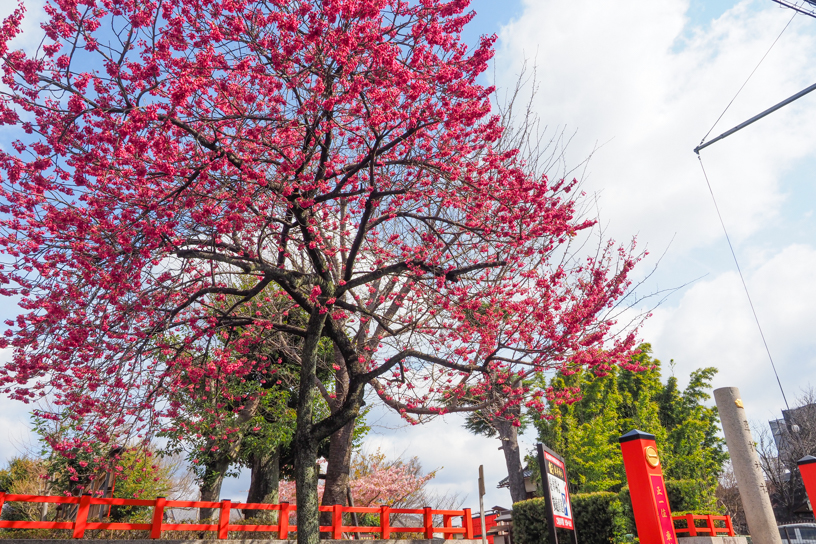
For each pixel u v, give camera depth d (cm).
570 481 2142
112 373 822
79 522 862
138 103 702
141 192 795
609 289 1091
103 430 857
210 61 736
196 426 1177
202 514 1550
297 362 1422
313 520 886
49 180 730
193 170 792
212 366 1048
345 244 1177
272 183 820
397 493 2342
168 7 762
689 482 1898
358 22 725
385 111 802
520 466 2250
